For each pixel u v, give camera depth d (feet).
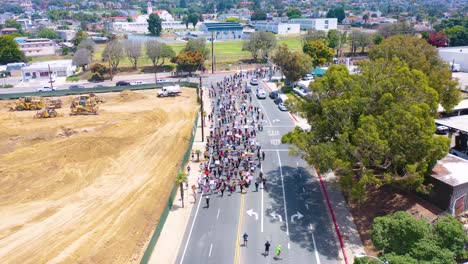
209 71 485.56
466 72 403.95
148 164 213.25
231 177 193.98
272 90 372.79
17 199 176.55
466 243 119.44
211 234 149.18
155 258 135.74
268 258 134.92
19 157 220.84
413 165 139.33
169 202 166.40
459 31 570.87
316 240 144.87
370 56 254.06
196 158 218.59
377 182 145.89
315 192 179.93
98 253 139.03
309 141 162.50
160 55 483.92
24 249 140.87
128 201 173.88
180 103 336.08
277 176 196.03
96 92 384.47
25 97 335.47
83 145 230.27
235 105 323.98
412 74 164.25
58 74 468.34
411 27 626.23
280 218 159.22
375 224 119.96
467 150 209.46
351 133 151.23
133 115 298.97
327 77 171.63
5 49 536.83
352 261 131.85
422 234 111.55
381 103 151.12
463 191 150.30
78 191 183.52
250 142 231.50
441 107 228.63
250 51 549.13
